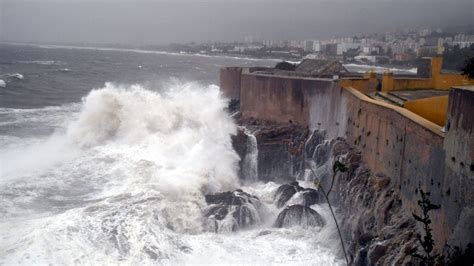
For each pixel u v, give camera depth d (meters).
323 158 31.80
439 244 15.96
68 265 17.98
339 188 26.17
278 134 36.44
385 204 20.42
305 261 20.11
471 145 14.02
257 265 19.55
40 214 22.34
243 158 34.84
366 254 18.52
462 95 14.78
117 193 25.39
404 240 17.44
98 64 157.50
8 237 19.64
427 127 17.72
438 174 16.41
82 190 25.78
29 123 44.22
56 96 67.81
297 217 23.89
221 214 23.94
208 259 19.92
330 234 22.50
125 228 21.34
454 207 14.99
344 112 30.69
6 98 62.09
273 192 29.05
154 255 19.61
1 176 27.17
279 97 38.88
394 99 29.11
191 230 23.27
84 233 20.55
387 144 22.17
